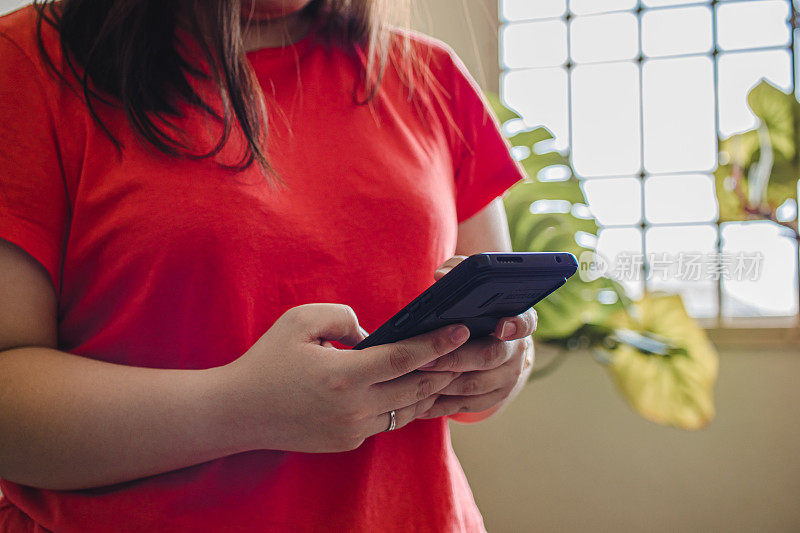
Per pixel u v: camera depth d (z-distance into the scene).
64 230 0.52
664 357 2.25
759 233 2.54
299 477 0.54
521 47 2.72
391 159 0.60
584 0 2.66
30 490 0.52
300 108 0.59
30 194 0.49
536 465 2.53
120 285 0.52
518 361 0.56
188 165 0.52
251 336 0.53
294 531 0.53
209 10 0.53
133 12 0.52
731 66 2.57
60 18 0.54
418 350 0.45
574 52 2.68
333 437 0.47
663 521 2.46
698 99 2.60
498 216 0.75
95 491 0.51
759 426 2.42
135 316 0.52
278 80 0.60
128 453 0.46
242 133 0.55
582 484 2.50
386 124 0.62
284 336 0.47
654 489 2.46
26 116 0.50
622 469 2.48
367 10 0.63
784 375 2.41
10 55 0.51
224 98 0.54
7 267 0.48
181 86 0.53
